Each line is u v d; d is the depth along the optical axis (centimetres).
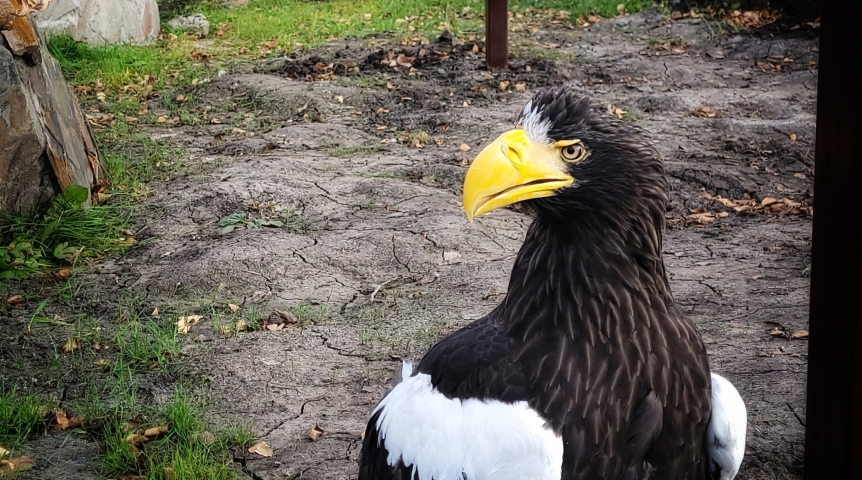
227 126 469
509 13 728
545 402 162
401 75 550
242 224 334
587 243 164
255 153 423
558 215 164
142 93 524
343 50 599
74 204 328
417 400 166
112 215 339
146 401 234
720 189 375
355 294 286
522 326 166
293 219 339
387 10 746
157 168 399
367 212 346
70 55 577
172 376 242
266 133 456
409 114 482
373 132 456
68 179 330
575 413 162
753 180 384
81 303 279
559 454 158
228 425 226
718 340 253
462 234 326
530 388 163
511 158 164
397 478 165
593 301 163
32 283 294
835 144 162
